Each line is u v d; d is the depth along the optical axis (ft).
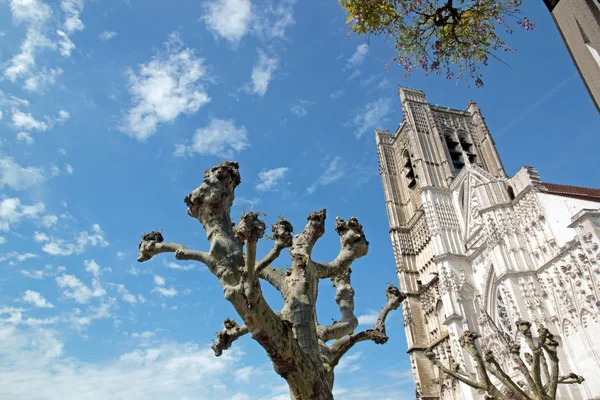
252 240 38.52
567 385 134.51
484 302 177.27
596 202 146.51
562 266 147.84
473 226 195.62
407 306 216.74
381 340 56.03
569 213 153.69
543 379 135.64
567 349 140.77
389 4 46.06
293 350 40.50
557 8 34.55
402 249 237.66
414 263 234.79
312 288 50.21
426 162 231.91
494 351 160.66
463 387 166.30
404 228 246.27
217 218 46.29
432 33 47.93
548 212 161.89
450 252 195.21
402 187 264.11
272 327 39.63
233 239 45.47
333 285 65.92
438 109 263.08
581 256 139.33
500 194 183.01
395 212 253.24
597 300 131.85
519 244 167.22
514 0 44.83
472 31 46.26
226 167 49.06
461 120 263.29
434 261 198.59
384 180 268.41
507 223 173.47
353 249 58.85
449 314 181.68
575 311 140.26
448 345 190.80
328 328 58.13
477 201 191.31
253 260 39.17
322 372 43.19
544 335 66.03
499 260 168.04
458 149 246.68
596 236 134.10
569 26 33.45
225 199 47.47
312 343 44.83
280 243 45.91
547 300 152.46
